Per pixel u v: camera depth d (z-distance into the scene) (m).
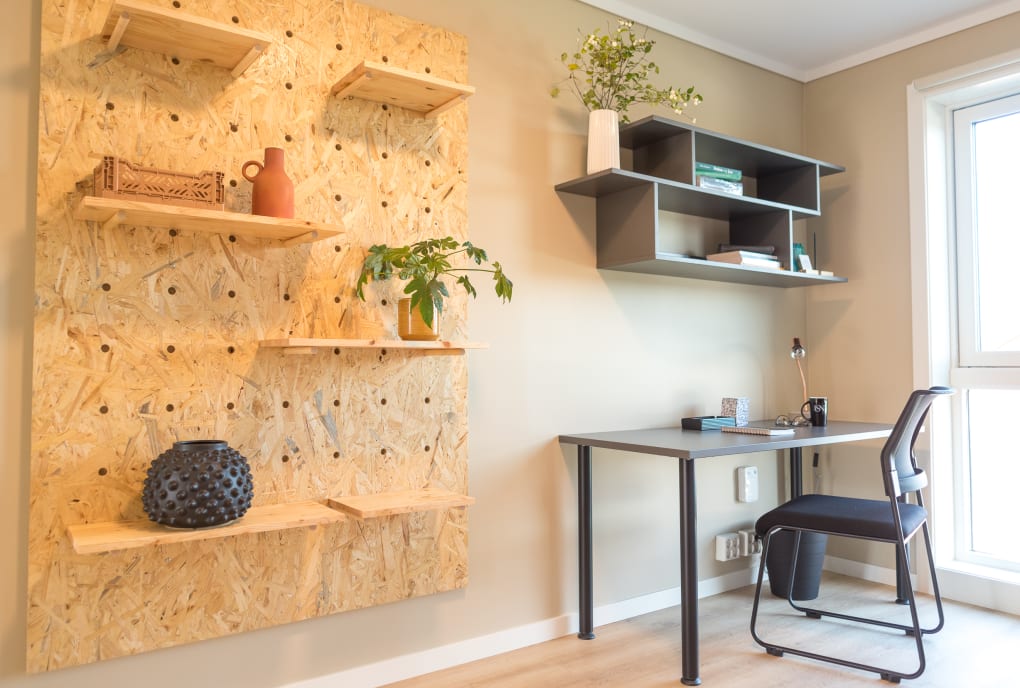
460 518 2.41
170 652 1.92
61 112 1.80
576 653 2.49
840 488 3.44
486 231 2.54
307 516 1.89
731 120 3.31
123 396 1.86
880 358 3.30
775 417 3.45
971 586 2.97
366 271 2.16
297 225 1.89
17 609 1.74
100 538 1.64
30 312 1.77
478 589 2.47
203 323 1.98
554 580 2.65
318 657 2.15
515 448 2.58
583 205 2.80
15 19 1.78
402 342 2.06
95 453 1.82
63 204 1.79
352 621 2.21
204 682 1.97
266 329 2.07
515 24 2.64
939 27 3.10
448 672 2.34
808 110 3.61
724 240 3.26
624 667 2.37
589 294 2.80
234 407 2.01
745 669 2.34
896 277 3.25
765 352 3.42
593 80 2.83
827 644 2.55
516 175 2.62
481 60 2.55
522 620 2.57
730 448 2.25
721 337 3.25
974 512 3.17
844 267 3.45
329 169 2.19
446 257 2.34
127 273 1.87
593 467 2.80
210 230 1.95
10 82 1.77
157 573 1.89
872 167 3.35
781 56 3.42
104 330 1.84
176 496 1.70
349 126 2.23
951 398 3.20
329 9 2.21
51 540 1.76
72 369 1.79
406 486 2.30
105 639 1.82
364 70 2.04
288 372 2.10
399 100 2.27
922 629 2.67
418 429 2.33
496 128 2.58
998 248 3.10
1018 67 2.84
